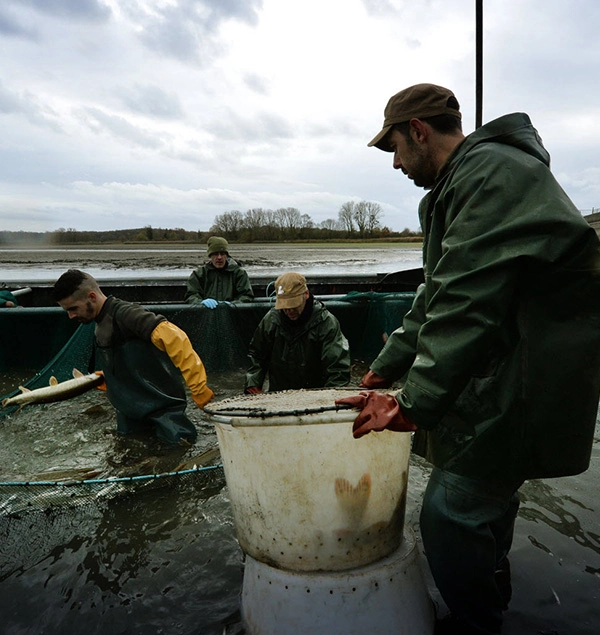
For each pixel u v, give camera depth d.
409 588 1.72
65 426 3.94
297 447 1.59
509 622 1.84
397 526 1.79
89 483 2.77
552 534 2.37
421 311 2.01
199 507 2.74
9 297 6.40
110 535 2.51
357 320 6.16
